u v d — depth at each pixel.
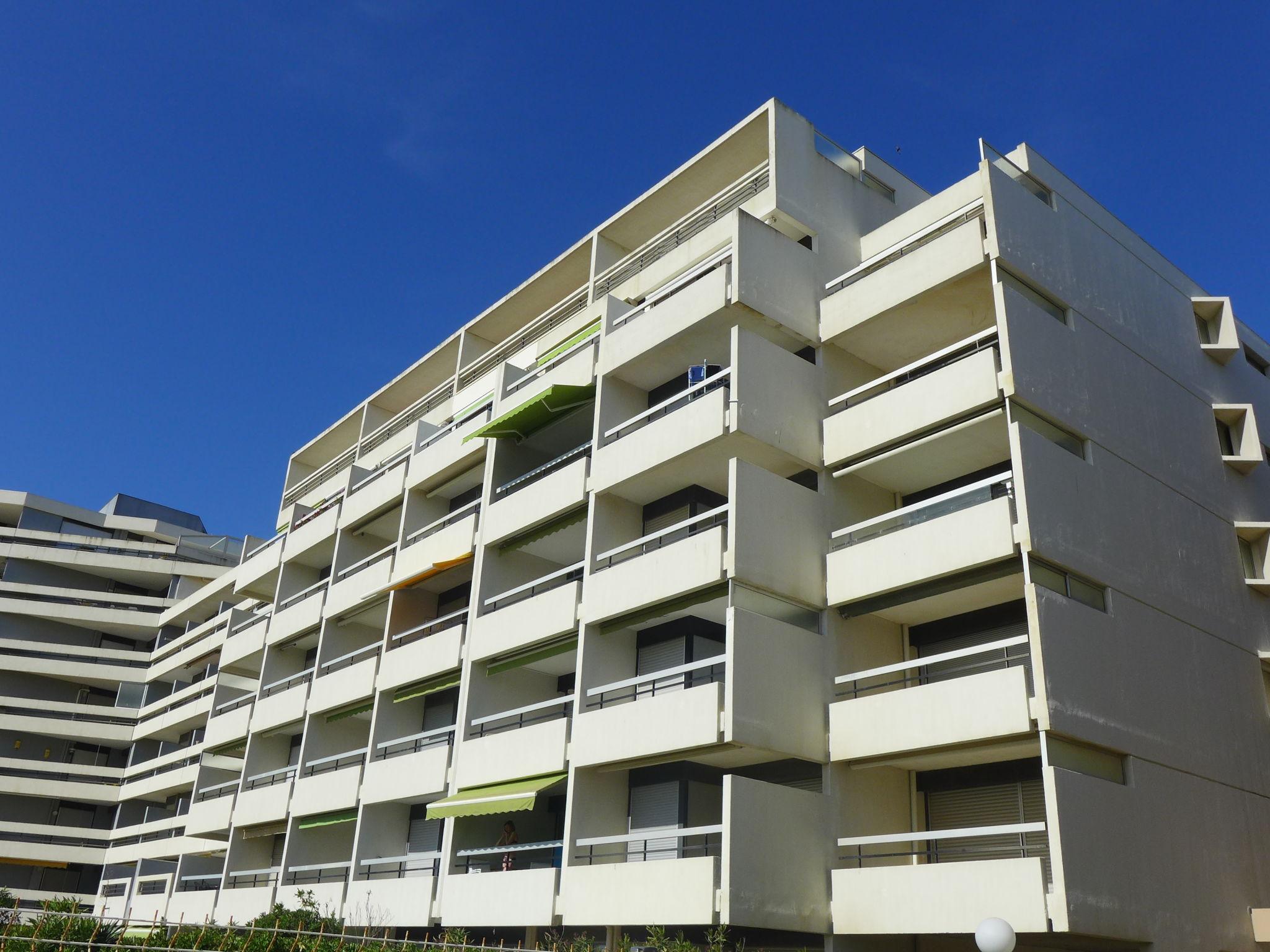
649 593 22.36
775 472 23.77
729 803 18.33
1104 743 18.09
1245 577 23.70
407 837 29.78
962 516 19.72
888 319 23.25
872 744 19.69
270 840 36.72
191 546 70.56
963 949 19.19
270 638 38.94
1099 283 23.33
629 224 30.70
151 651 68.75
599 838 21.36
